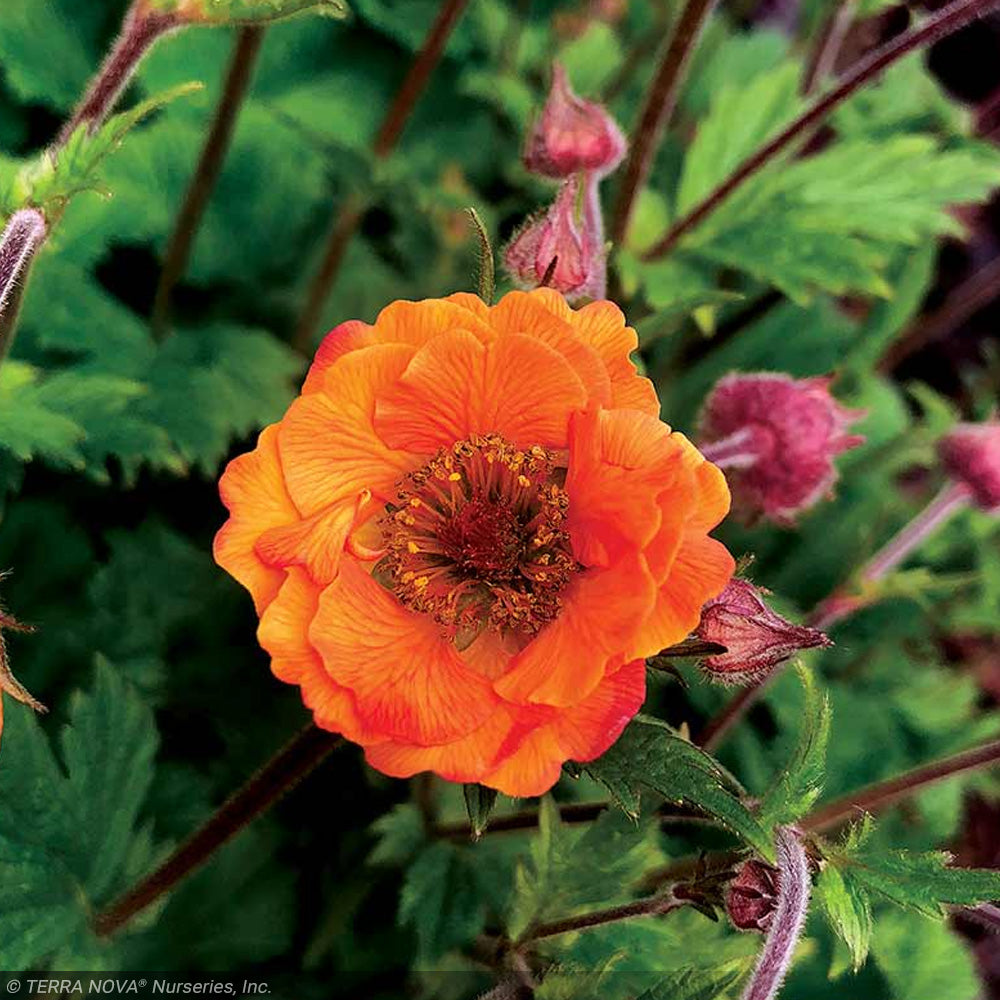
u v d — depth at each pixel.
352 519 0.18
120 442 0.23
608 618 0.17
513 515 0.19
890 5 0.25
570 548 0.19
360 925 0.25
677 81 0.24
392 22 0.29
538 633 0.19
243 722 0.25
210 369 0.25
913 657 0.29
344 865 0.25
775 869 0.18
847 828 0.21
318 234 0.28
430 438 0.18
